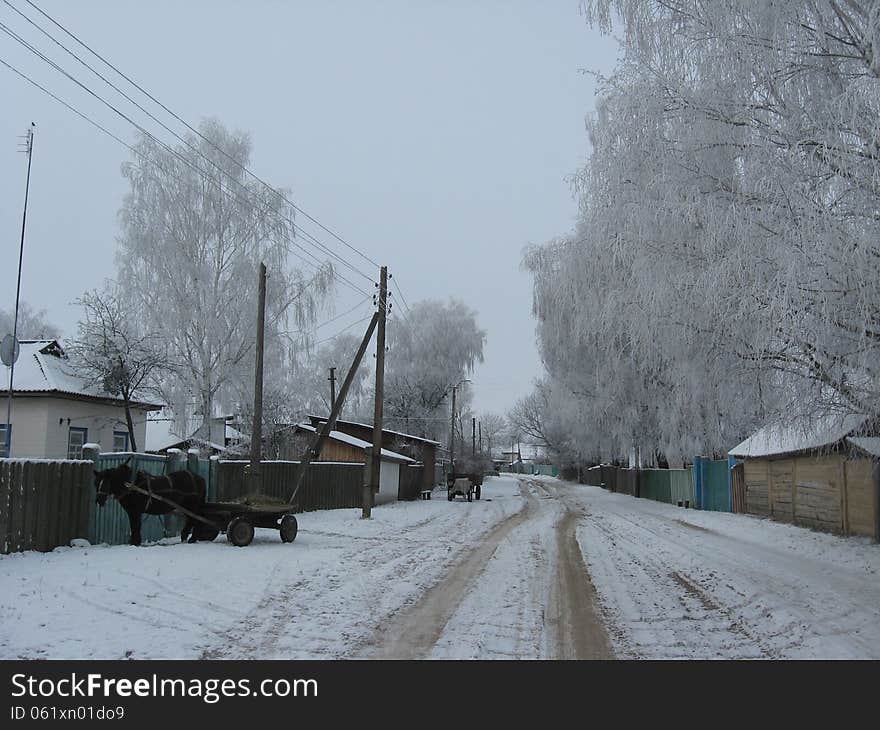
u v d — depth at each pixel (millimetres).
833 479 19219
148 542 15781
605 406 29656
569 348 27797
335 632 8367
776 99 9305
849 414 10188
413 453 49906
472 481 44438
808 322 8789
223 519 15680
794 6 8859
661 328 11148
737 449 27641
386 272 27750
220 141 32312
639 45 10781
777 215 8625
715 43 9625
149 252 30453
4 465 11922
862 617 9391
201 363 31016
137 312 30156
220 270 31844
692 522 25766
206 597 9898
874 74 8078
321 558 14125
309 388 35406
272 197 32500
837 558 15102
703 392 12164
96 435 30875
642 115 10445
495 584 11961
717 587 11938
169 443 43875
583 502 41375
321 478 27609
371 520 24250
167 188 31297
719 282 9320
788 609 9930
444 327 63688
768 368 10195
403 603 10180
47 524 12945
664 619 9461
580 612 9805
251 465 20578
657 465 45594
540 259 27578
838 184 8539
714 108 9727
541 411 85938
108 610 8734
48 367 29016
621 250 11383
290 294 32344
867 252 8062
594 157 11859
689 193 9953
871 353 9141
